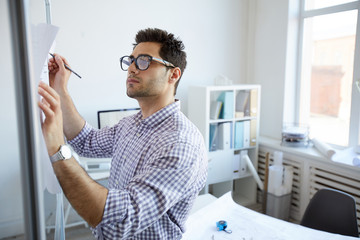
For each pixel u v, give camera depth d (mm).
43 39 707
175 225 1015
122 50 3012
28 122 500
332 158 2717
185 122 1043
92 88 2928
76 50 2814
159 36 1080
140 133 1085
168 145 914
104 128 1325
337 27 3121
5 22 472
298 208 3164
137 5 3021
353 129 2994
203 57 3484
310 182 3002
